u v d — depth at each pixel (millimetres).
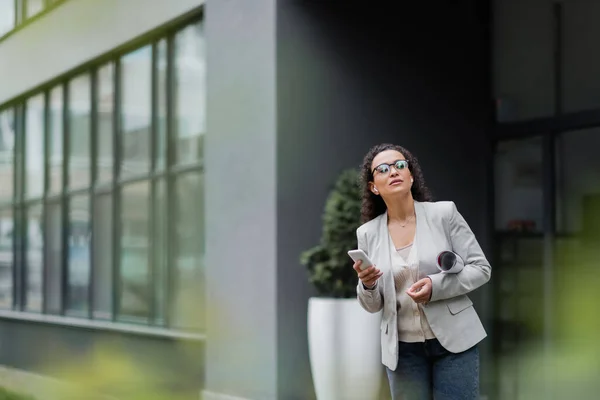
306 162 8227
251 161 8477
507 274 8508
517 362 1094
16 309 14578
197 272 9688
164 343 9812
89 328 11648
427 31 8766
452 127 8797
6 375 2082
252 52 8508
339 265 7570
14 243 14727
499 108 8711
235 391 8422
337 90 8375
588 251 7227
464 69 8891
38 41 13297
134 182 11047
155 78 10633
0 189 15320
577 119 7797
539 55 8266
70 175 12844
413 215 3662
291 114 8188
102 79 11906
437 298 3436
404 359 3607
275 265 8070
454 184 8734
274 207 8102
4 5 14609
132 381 1043
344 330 7387
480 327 3564
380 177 3627
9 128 14945
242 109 8641
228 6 8906
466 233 3611
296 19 8250
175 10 9922
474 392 3531
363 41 8500
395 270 3588
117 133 11477
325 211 7883
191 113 9906
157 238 10516
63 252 12906
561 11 8016
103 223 11844
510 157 8578
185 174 10000
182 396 1046
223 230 8906
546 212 8062
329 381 7418
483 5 8891
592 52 7676
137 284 10930
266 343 8148
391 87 8578
